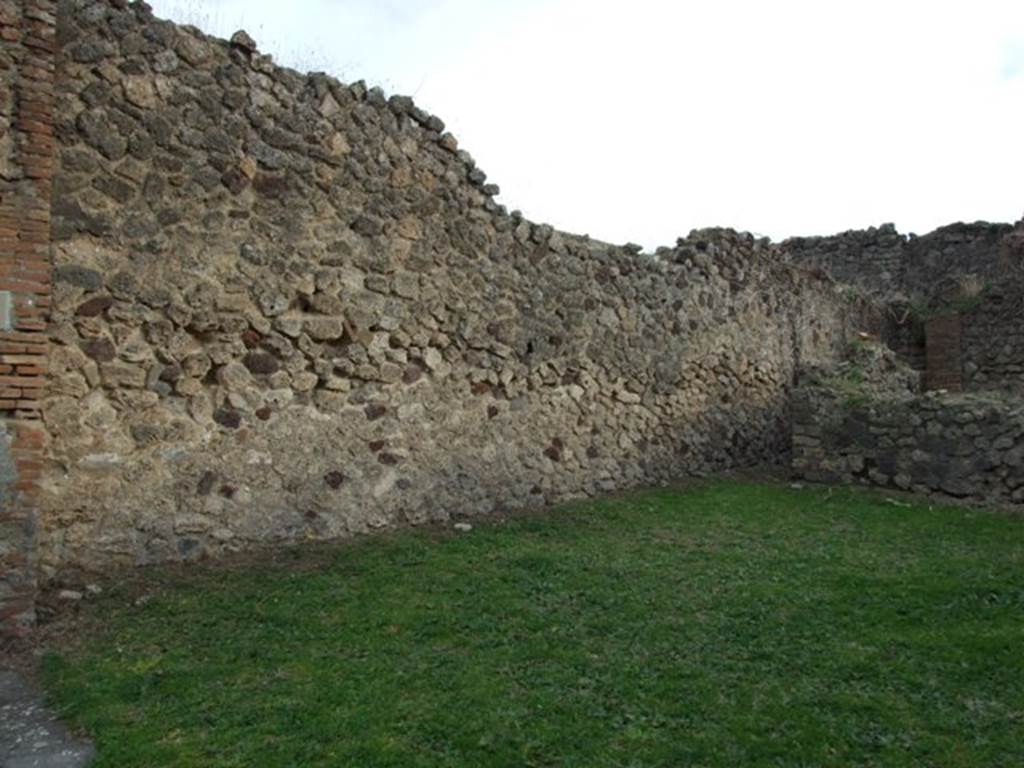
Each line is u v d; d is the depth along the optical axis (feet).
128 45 20.44
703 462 38.52
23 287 17.22
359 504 24.91
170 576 20.03
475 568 22.13
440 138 27.63
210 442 21.77
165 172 21.02
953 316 55.98
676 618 18.65
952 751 12.87
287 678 14.99
